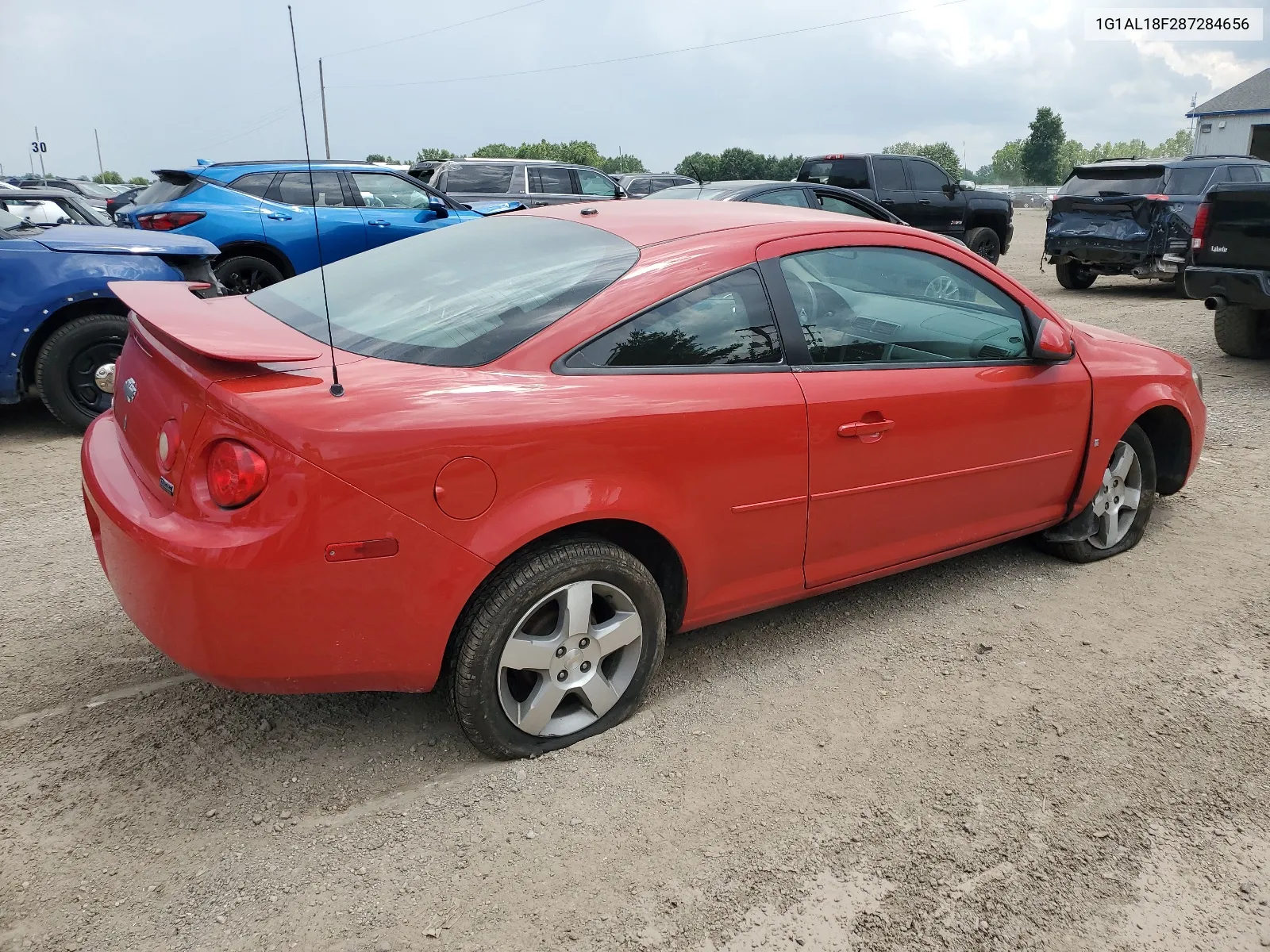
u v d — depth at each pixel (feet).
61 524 14.39
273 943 6.70
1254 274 23.16
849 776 8.77
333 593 7.32
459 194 43.91
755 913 7.13
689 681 10.34
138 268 19.12
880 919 7.12
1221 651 11.20
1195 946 7.00
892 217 31.17
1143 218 39.63
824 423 9.78
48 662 10.27
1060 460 12.42
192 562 7.04
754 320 9.57
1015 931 7.06
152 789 8.28
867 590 12.75
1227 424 20.72
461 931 6.86
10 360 18.17
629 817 8.12
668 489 8.80
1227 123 112.78
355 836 7.79
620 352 8.69
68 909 6.92
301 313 9.55
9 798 8.07
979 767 8.95
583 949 6.75
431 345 8.38
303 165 31.73
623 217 10.52
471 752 8.94
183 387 7.50
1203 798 8.60
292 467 7.06
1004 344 11.79
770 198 28.53
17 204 37.76
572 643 8.65
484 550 7.78
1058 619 11.98
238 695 9.75
